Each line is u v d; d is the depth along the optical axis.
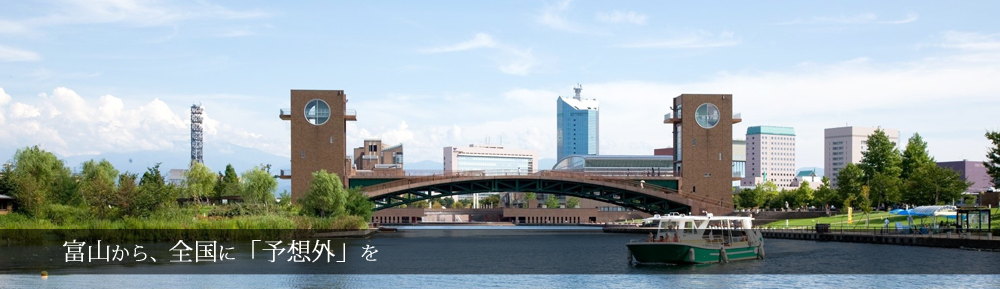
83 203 121.75
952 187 131.25
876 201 155.12
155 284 64.62
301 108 158.62
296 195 157.62
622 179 164.75
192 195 156.75
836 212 158.62
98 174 133.75
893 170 149.75
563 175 163.75
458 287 66.19
